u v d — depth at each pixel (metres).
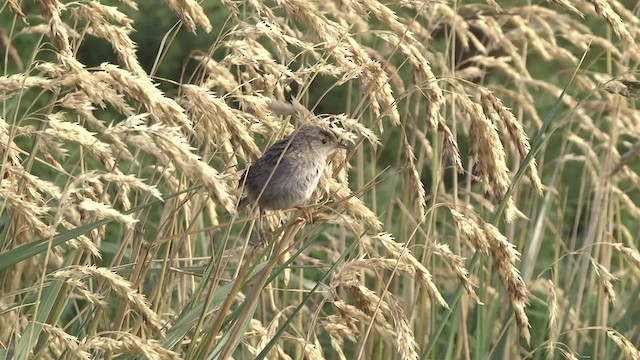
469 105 8.59
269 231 9.84
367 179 15.63
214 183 5.64
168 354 6.59
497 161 8.50
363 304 7.98
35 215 7.09
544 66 21.95
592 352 12.93
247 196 9.61
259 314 11.67
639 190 21.28
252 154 6.89
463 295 12.12
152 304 8.45
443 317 9.02
